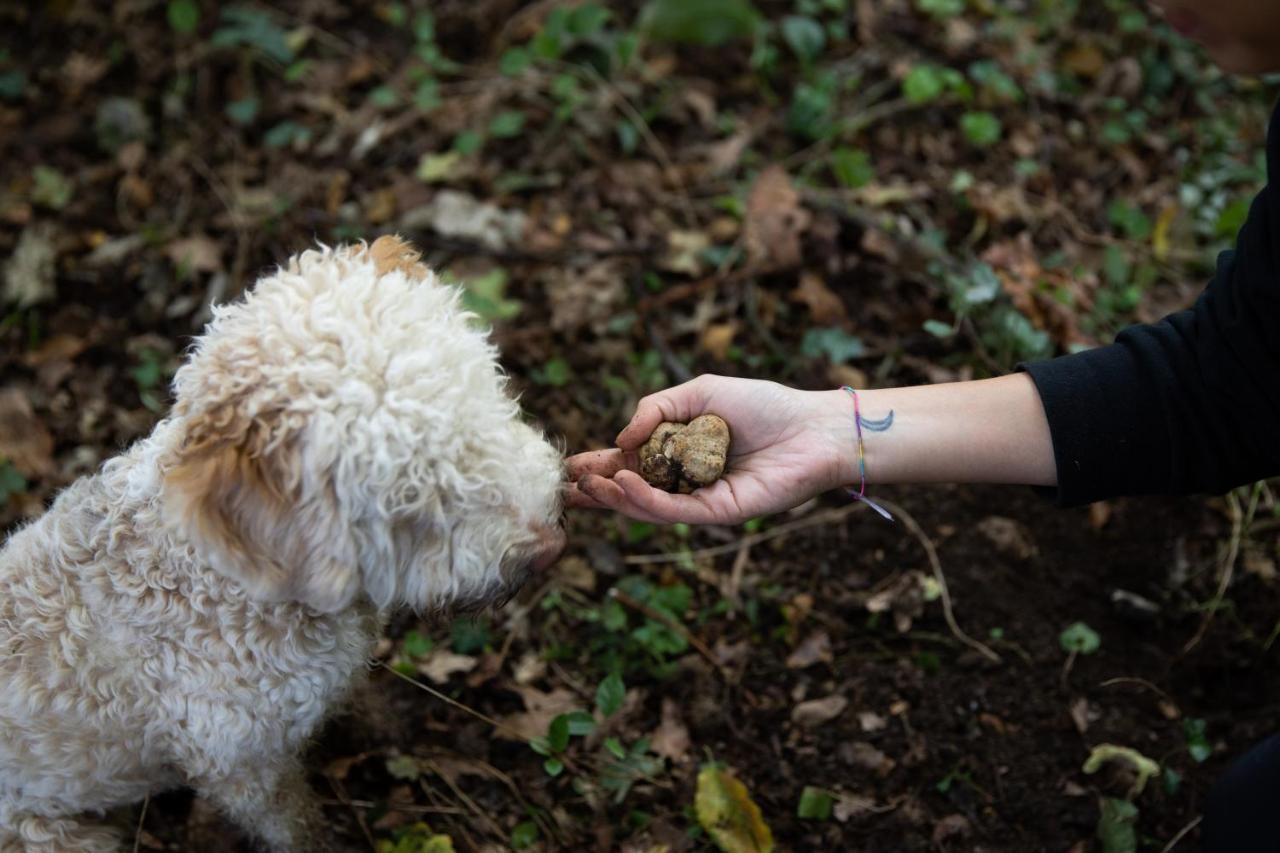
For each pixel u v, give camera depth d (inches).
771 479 37.6
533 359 50.5
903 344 50.7
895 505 47.3
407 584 36.0
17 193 55.2
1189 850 40.9
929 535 46.7
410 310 35.4
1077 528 46.8
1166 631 45.0
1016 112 58.5
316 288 35.6
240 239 54.0
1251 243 34.5
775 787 42.4
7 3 60.2
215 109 58.2
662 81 58.6
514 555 36.1
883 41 61.0
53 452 48.6
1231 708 43.7
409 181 55.7
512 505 36.0
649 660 44.5
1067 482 37.0
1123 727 43.1
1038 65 60.4
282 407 33.8
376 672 44.3
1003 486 47.6
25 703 36.3
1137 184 56.7
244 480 33.7
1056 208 54.9
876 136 57.5
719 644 44.9
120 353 51.0
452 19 61.5
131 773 38.4
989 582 45.8
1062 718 43.3
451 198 54.8
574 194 55.5
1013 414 37.4
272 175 56.3
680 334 51.4
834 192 55.0
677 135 57.5
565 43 59.0
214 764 37.9
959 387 38.1
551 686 44.3
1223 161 56.7
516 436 36.9
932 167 56.4
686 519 37.5
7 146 56.6
